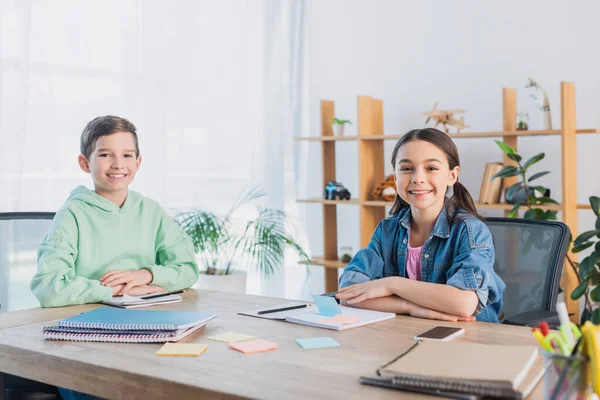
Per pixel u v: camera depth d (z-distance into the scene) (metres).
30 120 3.15
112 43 3.45
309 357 1.23
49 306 1.78
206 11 3.89
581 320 3.06
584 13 3.38
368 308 1.66
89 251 1.97
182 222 3.60
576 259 3.25
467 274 1.63
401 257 1.90
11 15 3.06
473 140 3.78
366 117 3.77
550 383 0.92
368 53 4.17
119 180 2.02
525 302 2.04
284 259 4.32
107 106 3.43
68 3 3.28
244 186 4.11
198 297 1.90
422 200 1.79
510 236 2.12
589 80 3.38
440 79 3.88
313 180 4.46
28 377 1.33
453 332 1.39
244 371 1.15
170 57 3.72
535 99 3.32
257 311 1.67
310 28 4.43
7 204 3.05
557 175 3.49
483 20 3.71
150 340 1.36
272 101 4.24
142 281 1.94
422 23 3.94
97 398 1.58
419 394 1.01
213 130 3.95
